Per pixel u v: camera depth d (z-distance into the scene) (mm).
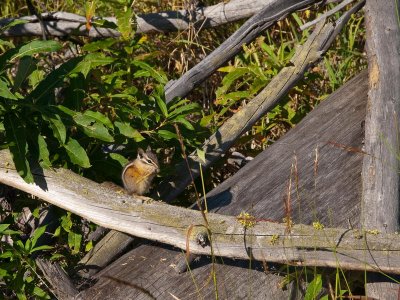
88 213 6691
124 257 6711
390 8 7969
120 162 7418
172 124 7508
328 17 8945
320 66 10133
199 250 6277
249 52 9148
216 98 9562
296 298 6348
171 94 8672
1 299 7039
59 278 6508
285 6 8859
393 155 6941
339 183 7051
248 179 7262
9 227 7461
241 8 9594
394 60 7602
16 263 6727
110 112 8148
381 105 7320
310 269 6375
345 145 7484
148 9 10562
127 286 6352
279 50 9648
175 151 7840
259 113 8289
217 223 6336
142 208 6520
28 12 11242
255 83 8805
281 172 7238
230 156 8875
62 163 7137
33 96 6922
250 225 6277
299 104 9703
